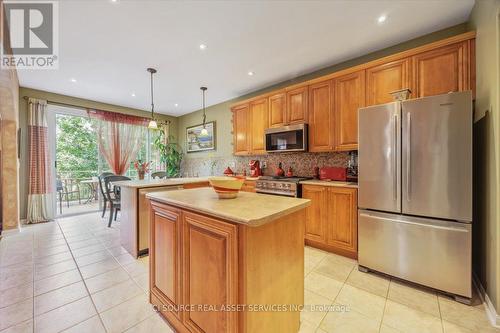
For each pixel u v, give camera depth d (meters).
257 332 1.11
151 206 1.69
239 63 3.06
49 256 2.59
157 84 3.80
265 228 1.14
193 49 2.67
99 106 4.79
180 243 1.40
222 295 1.13
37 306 1.69
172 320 1.49
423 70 2.25
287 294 1.31
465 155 1.70
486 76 1.72
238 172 4.69
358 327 1.48
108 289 1.92
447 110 1.76
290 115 3.36
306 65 3.15
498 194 1.51
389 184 2.05
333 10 2.02
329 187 2.66
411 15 2.11
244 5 1.94
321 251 2.74
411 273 1.94
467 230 1.70
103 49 2.64
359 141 2.24
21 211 3.87
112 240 3.11
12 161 3.39
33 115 3.92
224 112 4.93
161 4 1.90
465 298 1.72
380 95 2.51
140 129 5.45
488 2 1.65
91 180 5.12
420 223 1.89
